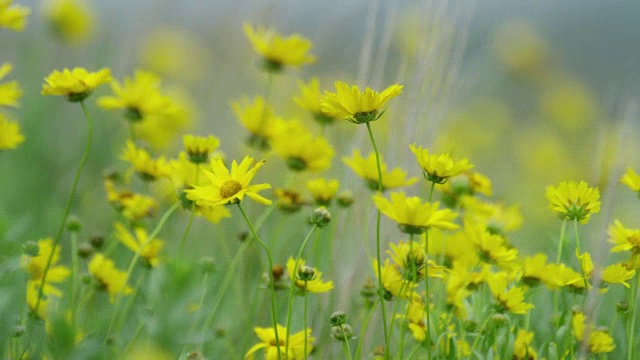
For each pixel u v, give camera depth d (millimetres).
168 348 1979
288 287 2275
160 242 2352
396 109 2521
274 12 2830
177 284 1996
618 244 2246
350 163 2324
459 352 2227
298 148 2430
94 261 2340
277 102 3092
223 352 2393
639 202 3287
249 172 2156
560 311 2406
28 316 2254
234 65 3250
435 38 2521
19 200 3018
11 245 2234
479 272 2295
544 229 3322
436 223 2156
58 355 2061
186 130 3547
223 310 2500
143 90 2453
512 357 2234
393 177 2314
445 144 2797
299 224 2699
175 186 2311
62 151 3357
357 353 2232
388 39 2514
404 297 2223
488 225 2404
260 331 2227
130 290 2344
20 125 3412
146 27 3773
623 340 2344
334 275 2488
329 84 3113
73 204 3020
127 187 2846
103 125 3430
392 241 2465
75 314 2324
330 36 3004
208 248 2637
